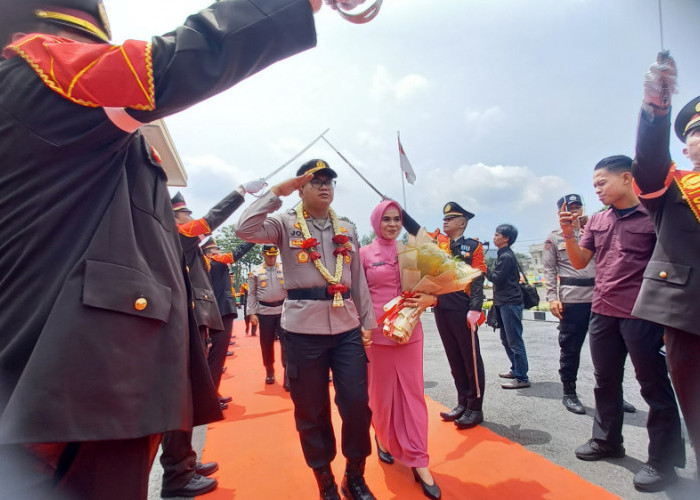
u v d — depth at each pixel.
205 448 3.47
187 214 3.89
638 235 2.70
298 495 2.63
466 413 3.57
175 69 0.87
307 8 0.96
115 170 1.04
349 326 2.52
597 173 2.94
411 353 2.83
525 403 4.17
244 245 5.29
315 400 2.46
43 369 0.81
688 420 2.09
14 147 0.89
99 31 1.09
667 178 2.09
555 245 4.21
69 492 0.88
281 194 2.54
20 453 0.85
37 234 0.90
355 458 2.44
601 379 2.88
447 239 4.15
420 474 2.58
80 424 0.82
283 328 2.56
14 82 0.90
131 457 0.93
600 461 2.87
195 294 3.52
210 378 1.26
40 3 1.00
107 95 0.86
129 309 0.93
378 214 3.19
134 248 1.00
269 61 0.98
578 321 3.92
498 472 2.75
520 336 4.81
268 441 3.57
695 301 2.00
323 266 2.54
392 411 2.79
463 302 3.60
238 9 0.93
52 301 0.88
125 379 0.90
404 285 2.87
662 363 2.52
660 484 2.44
